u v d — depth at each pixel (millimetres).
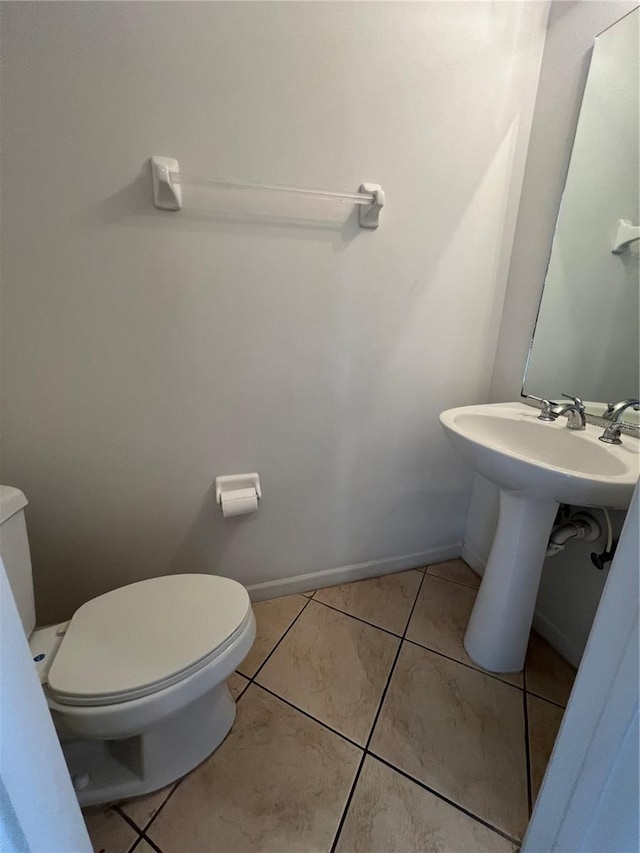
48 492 1053
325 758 921
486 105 1117
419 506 1533
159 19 820
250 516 1291
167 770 858
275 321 1113
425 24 992
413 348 1293
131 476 1117
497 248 1282
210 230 984
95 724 682
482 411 1170
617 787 533
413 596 1456
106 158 869
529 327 1247
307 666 1161
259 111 936
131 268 952
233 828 796
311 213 1050
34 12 755
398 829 797
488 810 830
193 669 751
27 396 966
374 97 1009
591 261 1049
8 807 406
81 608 878
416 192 1130
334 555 1473
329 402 1257
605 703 538
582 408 1005
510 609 1101
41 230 871
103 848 766
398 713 1027
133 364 1025
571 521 1065
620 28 926
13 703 404
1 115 788
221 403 1139
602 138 993
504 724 1006
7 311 898
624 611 498
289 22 895
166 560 1236
